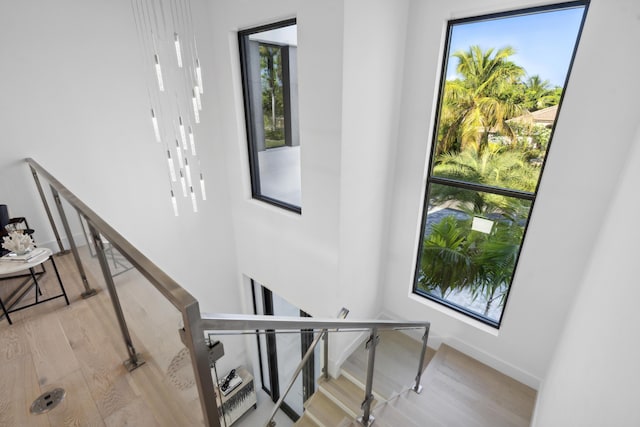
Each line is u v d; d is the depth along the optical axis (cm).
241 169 420
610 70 228
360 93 289
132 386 189
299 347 217
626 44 219
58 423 172
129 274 149
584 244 270
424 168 351
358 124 299
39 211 306
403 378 335
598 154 246
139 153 359
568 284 287
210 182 432
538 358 328
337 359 327
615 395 110
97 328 233
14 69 272
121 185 353
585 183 257
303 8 276
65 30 289
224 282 489
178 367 138
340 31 254
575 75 242
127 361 204
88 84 311
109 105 328
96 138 326
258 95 390
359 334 332
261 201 422
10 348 217
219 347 114
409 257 397
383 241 401
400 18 306
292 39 355
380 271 417
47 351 215
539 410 283
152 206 383
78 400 183
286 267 410
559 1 243
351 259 353
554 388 236
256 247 445
